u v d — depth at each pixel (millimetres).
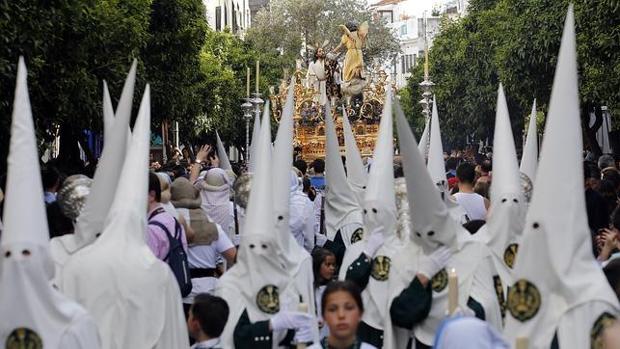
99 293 8898
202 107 56094
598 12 28219
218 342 8625
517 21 39500
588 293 7824
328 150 14820
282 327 8938
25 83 7918
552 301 7945
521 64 38781
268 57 77562
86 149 34281
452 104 63500
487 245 10625
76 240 9945
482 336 6426
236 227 16531
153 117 39188
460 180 14617
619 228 10359
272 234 9430
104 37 26609
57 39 24141
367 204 11117
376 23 85375
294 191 14930
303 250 10352
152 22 37531
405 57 142500
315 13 80812
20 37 21266
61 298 7676
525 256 8008
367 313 10656
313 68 53625
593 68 30594
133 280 8938
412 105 83438
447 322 6547
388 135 11492
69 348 7488
